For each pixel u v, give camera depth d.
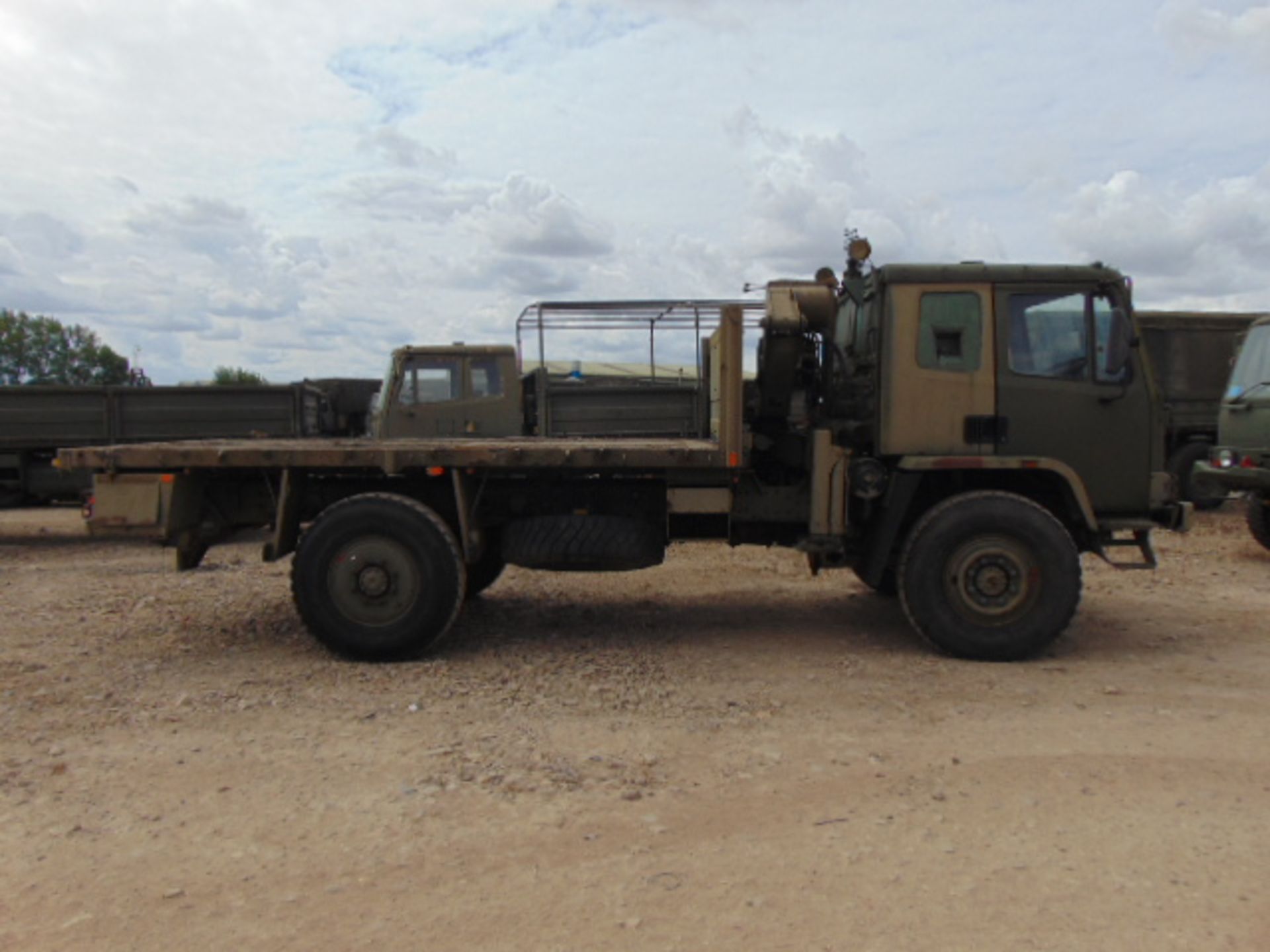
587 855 3.26
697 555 10.36
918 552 5.89
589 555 6.15
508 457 5.89
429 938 2.76
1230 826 3.49
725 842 3.35
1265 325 10.20
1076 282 6.09
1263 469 9.63
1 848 3.31
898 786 3.85
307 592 5.85
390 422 11.90
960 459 5.98
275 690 5.22
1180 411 14.65
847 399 6.77
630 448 5.95
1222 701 5.02
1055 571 5.77
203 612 7.29
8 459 11.94
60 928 2.81
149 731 4.51
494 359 12.00
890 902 2.95
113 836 3.41
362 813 3.60
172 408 12.21
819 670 5.67
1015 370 6.10
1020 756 4.18
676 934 2.77
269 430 12.46
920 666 5.76
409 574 5.83
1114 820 3.54
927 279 6.11
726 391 5.90
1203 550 10.60
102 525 6.03
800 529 6.52
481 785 3.85
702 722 4.66
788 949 2.69
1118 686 5.30
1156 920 2.84
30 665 5.62
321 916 2.88
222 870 3.16
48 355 60.84
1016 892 3.01
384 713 4.80
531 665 5.78
